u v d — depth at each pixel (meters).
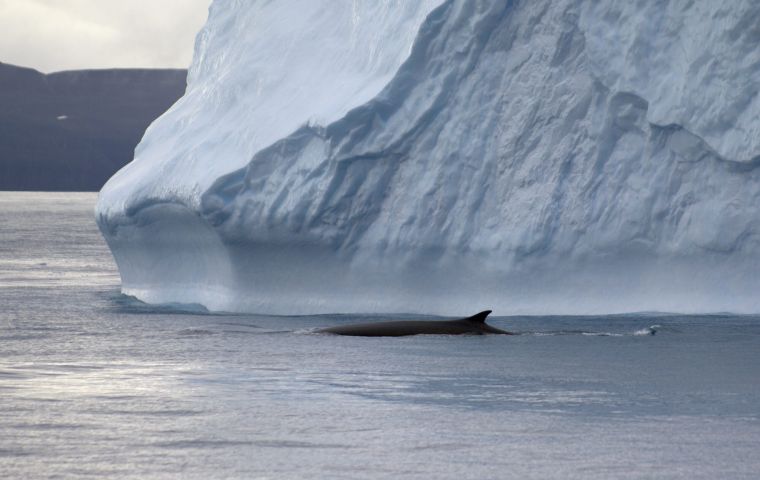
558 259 97.88
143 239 115.44
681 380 53.38
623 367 58.25
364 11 113.00
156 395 47.47
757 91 90.38
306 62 115.00
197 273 113.50
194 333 79.88
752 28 90.31
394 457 34.47
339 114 100.44
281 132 105.00
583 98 98.12
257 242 104.25
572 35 98.62
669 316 91.62
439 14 101.19
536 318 92.88
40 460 33.97
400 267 101.62
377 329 75.62
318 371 56.38
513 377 54.19
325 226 102.44
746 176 92.44
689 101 92.56
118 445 36.31
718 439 37.56
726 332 78.00
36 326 88.06
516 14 100.81
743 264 93.50
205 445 36.38
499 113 101.00
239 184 104.62
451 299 101.56
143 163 121.12
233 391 48.94
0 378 53.53
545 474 32.16
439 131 101.56
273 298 105.81
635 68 95.19
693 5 93.94
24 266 190.25
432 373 55.50
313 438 37.59
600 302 97.19
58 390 48.97
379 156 101.62
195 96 129.12
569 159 98.44
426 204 100.94
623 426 40.06
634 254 96.81
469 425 40.19
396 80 101.31
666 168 95.69
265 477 31.70
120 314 100.75
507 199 99.81
